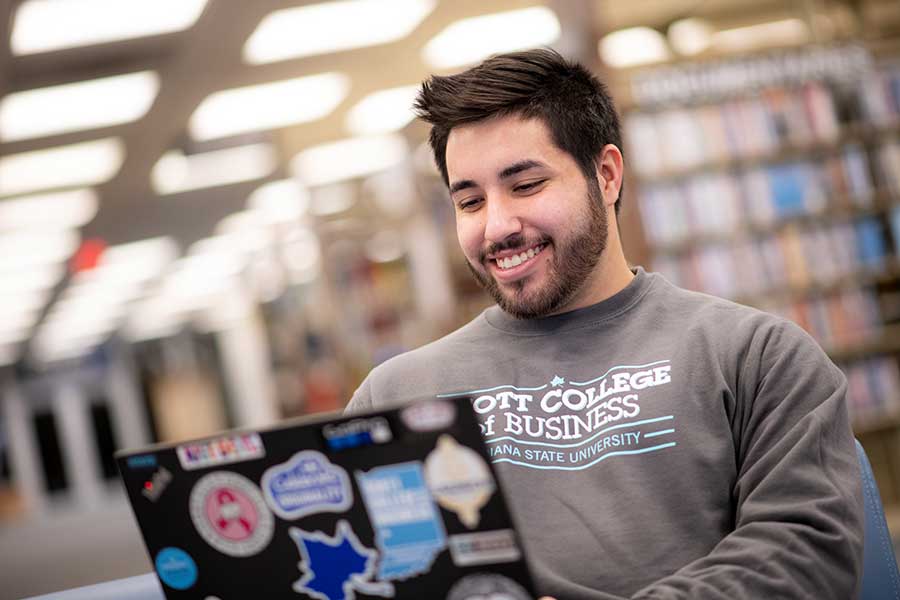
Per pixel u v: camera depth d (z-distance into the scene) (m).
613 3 5.48
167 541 1.32
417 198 8.17
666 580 1.44
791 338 1.61
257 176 10.11
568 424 1.64
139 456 1.31
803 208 5.35
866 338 5.36
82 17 5.64
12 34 5.65
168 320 21.42
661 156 5.27
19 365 23.11
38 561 9.48
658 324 1.69
